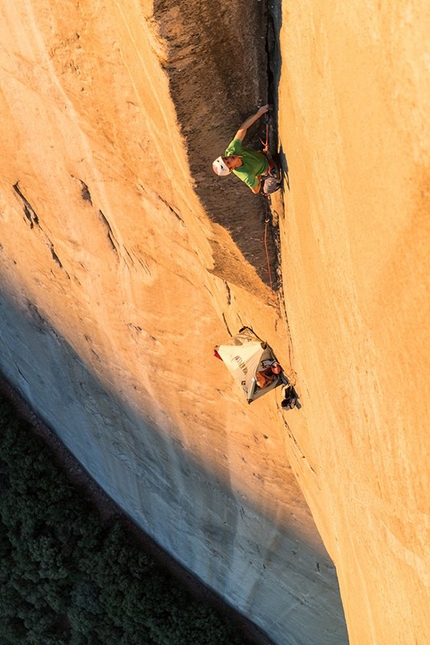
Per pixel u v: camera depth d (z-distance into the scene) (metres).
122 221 10.60
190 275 10.36
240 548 18.30
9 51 9.20
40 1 7.46
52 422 23.69
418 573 5.16
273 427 11.65
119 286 12.48
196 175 6.34
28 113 10.27
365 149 3.95
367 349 4.79
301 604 18.27
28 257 14.93
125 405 16.73
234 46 5.37
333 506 8.73
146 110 6.68
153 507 21.20
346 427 6.15
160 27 5.05
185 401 13.92
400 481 4.91
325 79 4.33
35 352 19.36
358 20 3.65
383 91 3.59
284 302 7.95
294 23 4.70
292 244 6.49
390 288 4.08
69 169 10.69
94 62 7.56
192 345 12.09
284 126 5.64
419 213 3.52
